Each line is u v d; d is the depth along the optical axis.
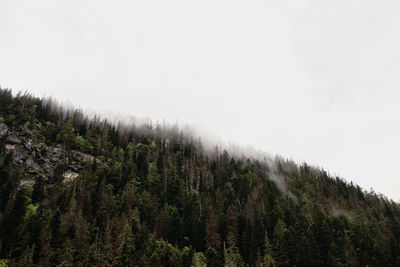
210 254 76.44
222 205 113.25
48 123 138.75
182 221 100.81
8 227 72.69
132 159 141.75
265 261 76.44
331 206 141.00
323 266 78.81
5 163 101.62
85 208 90.56
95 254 67.94
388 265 80.31
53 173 113.19
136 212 91.50
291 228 94.00
